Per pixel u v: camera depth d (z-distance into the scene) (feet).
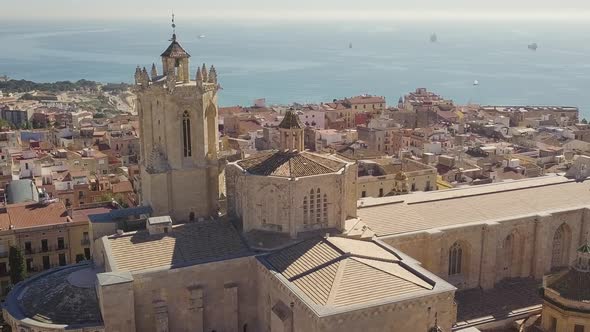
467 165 582.76
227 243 252.83
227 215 279.69
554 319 244.42
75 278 258.37
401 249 272.72
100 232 280.31
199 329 239.50
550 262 310.24
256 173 255.70
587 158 371.76
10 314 245.45
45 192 495.00
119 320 224.74
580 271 244.63
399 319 207.62
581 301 234.79
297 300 210.18
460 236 283.18
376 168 526.98
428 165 539.29
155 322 235.20
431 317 213.05
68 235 404.98
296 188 248.32
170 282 234.58
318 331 195.72
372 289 211.41
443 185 514.27
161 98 281.95
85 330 229.25
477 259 289.74
